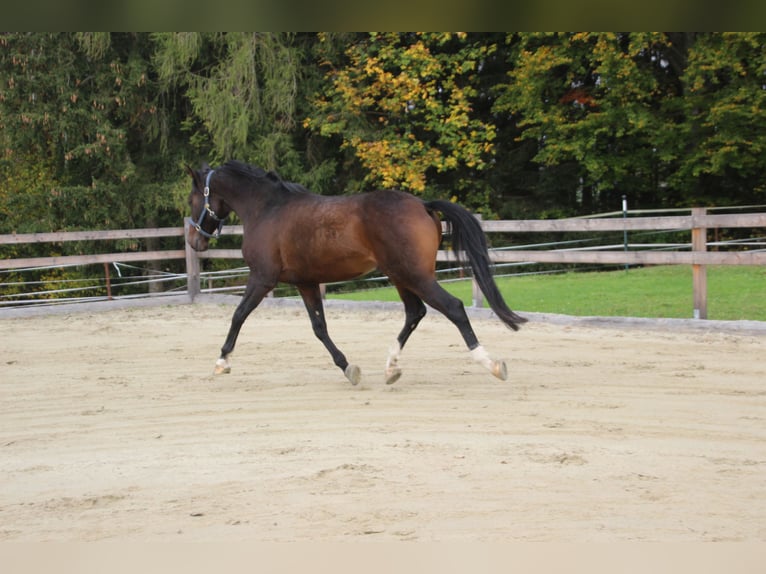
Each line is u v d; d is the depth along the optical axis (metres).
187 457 5.46
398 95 21.41
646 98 21.91
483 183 23.61
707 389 7.20
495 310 7.02
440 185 24.16
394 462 5.12
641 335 10.41
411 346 10.30
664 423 6.03
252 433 6.09
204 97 20.34
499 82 23.92
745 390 7.11
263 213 8.05
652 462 5.01
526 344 10.16
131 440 6.00
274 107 21.17
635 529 3.93
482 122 24.28
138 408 7.11
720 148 20.58
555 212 23.67
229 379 8.44
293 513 4.25
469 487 4.59
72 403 7.42
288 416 6.64
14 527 4.21
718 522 4.00
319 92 22.33
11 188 21.28
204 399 7.43
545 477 4.75
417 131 23.36
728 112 19.86
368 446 5.55
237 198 8.37
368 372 8.66
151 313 14.79
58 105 19.75
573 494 4.44
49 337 12.04
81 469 5.26
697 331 10.34
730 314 11.42
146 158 22.05
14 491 4.84
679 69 22.08
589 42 21.23
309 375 8.58
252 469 5.10
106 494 4.70
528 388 7.50
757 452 5.21
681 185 22.55
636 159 22.09
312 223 7.52
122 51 21.25
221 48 21.02
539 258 12.17
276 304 15.16
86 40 19.23
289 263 7.77
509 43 22.34
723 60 19.27
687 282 15.43
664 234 23.19
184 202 20.45
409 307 7.76
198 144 21.69
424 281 7.10
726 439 5.55
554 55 20.97
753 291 13.64
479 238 7.14
